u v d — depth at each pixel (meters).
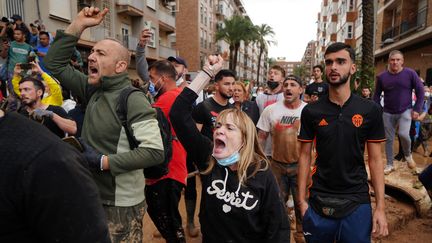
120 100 2.20
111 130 2.19
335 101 2.61
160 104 3.17
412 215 4.62
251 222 2.00
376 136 2.58
